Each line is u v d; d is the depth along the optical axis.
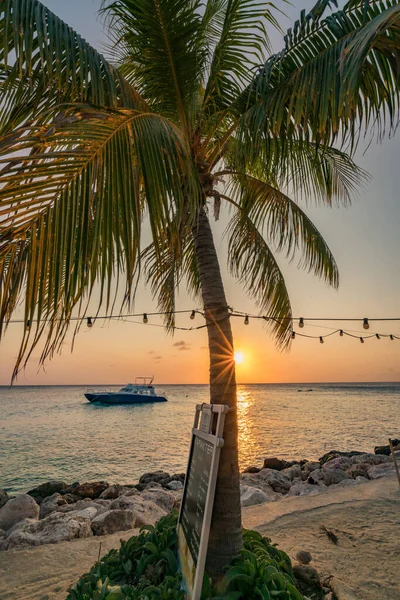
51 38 1.79
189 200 2.06
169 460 14.61
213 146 3.64
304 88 2.35
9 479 12.05
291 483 8.12
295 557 3.65
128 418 31.09
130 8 2.79
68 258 1.49
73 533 4.62
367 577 3.27
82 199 1.58
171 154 1.95
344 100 2.13
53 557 3.97
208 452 2.54
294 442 17.59
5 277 1.49
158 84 3.13
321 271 4.52
